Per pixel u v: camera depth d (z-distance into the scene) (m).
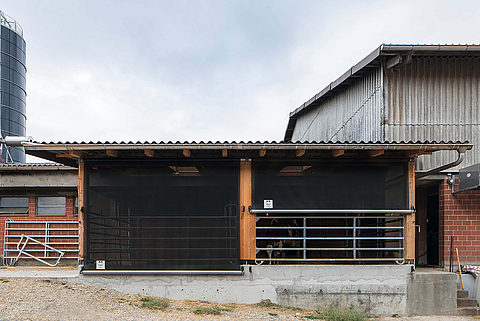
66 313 5.71
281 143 6.86
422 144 7.01
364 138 10.38
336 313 6.85
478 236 8.88
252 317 6.37
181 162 7.69
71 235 10.73
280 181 7.71
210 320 6.03
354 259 7.61
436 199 10.12
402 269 7.61
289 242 9.72
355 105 11.03
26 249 10.65
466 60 9.60
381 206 7.71
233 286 7.50
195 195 7.66
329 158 7.77
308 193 7.70
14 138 6.87
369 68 9.99
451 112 9.48
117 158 7.68
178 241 7.57
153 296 7.46
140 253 7.58
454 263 8.79
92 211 7.63
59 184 10.66
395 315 7.51
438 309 7.59
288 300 7.49
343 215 8.05
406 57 8.98
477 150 9.37
